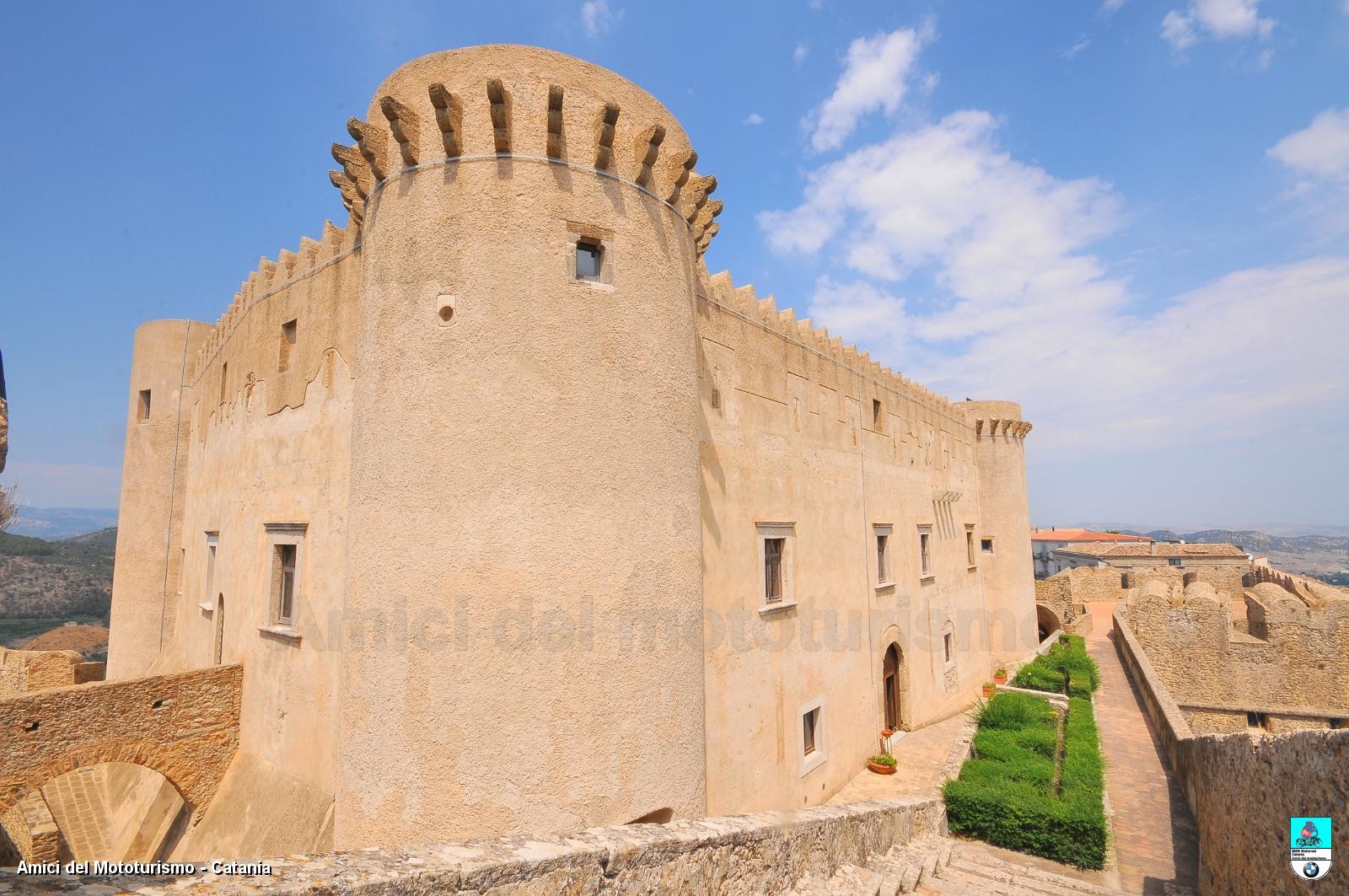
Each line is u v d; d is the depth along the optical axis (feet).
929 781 46.01
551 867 14.70
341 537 30.94
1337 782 16.34
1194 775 38.42
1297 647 81.56
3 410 19.66
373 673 23.18
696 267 34.19
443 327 23.84
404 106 24.72
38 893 9.92
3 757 29.17
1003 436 85.71
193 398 54.34
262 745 34.37
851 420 51.42
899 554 58.08
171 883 10.97
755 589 37.86
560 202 24.82
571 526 23.59
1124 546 176.35
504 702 22.26
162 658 51.03
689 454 27.73
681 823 20.26
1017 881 28.91
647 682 24.64
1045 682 68.39
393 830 22.03
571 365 24.27
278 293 38.11
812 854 24.34
